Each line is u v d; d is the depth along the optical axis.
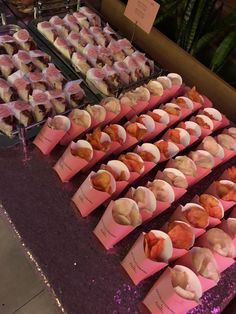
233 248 0.53
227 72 0.96
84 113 0.64
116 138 0.63
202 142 0.68
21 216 0.57
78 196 0.57
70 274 0.52
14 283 0.96
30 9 0.92
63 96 0.71
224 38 0.90
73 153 0.58
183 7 0.89
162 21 0.98
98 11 1.03
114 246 0.56
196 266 0.49
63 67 0.81
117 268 0.54
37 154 0.64
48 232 0.56
